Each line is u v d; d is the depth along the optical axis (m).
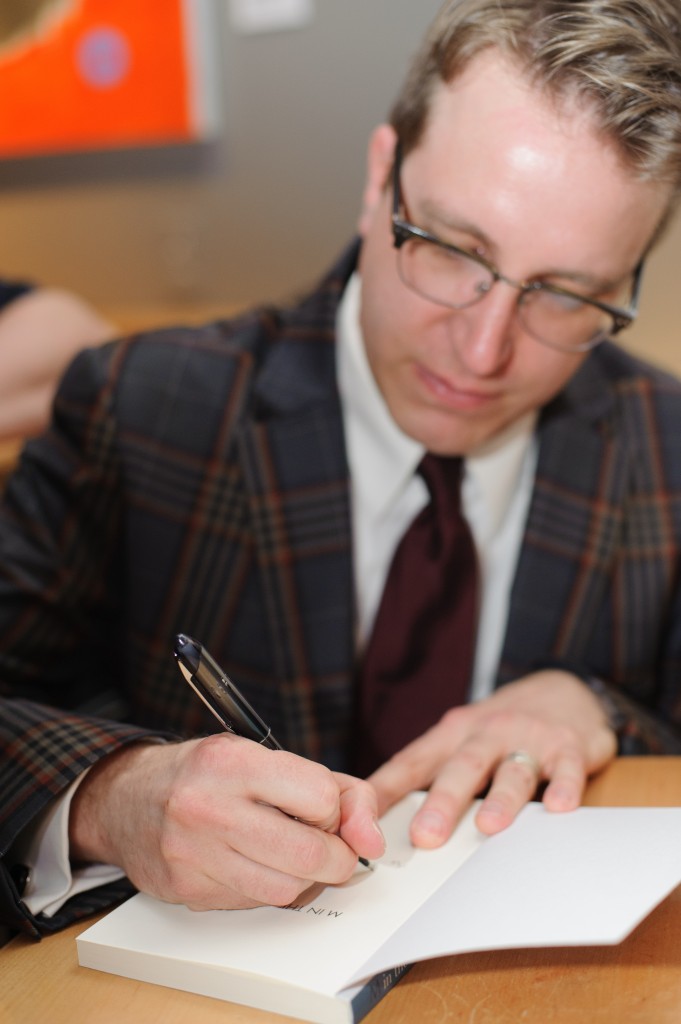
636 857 0.65
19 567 1.07
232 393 1.15
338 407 1.11
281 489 1.09
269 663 1.11
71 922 0.68
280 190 2.68
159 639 1.13
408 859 0.70
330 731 1.06
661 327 2.38
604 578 1.16
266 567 1.09
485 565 1.15
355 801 0.67
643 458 1.21
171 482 1.13
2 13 2.75
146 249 2.85
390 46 2.48
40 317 2.01
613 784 0.84
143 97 2.70
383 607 1.06
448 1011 0.57
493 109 0.84
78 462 1.12
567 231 0.85
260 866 0.62
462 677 1.05
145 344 1.18
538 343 0.93
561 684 0.98
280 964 0.58
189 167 2.74
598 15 0.82
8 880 0.66
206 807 0.63
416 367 0.97
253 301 2.78
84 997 0.60
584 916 0.58
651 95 0.82
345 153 2.59
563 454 1.16
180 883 0.64
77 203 2.88
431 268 0.91
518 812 0.76
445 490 1.07
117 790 0.71
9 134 2.86
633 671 1.18
